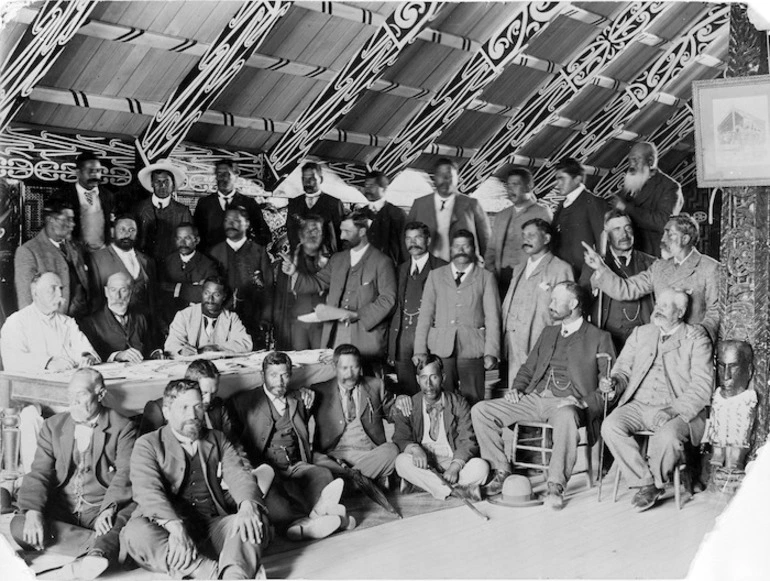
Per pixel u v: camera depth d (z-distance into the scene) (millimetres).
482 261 7734
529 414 7250
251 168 6586
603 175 8070
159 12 5246
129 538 5004
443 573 5266
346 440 6703
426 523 6234
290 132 6645
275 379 6090
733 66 6559
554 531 6098
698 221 8383
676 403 6871
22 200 5441
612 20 6934
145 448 5199
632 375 7250
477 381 7590
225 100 6172
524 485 6770
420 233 7449
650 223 8000
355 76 6367
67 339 5570
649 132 8109
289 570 5277
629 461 6750
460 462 6914
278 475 6070
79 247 5664
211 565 5000
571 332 7414
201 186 6316
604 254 7973
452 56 6664
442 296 7492
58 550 5113
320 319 6957
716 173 6426
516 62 6836
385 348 7270
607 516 6453
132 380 5434
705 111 6285
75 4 4879
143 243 5996
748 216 6719
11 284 5371
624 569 5391
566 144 7887
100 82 5531
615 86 7570
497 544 5820
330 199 7023
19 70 5027
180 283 6191
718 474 6934
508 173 7828
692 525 6230
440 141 7363
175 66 5656
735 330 6844
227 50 5660
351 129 6945
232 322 6457
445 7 6168
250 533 5141
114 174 5844
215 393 5758
